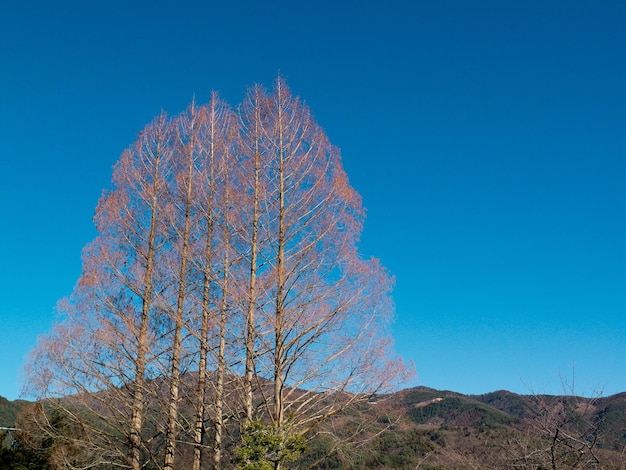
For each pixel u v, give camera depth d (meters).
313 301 13.70
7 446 21.36
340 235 14.36
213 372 15.61
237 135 16.45
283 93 15.91
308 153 15.16
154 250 16.95
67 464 15.70
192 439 15.46
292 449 11.92
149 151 17.95
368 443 13.71
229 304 15.27
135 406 15.23
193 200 16.97
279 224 14.56
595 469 11.38
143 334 15.82
